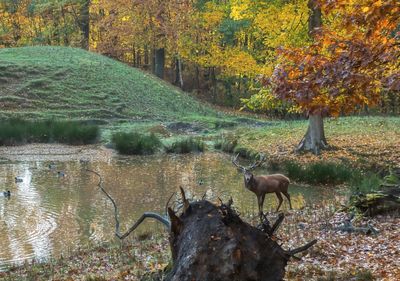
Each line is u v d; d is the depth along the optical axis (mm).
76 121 36188
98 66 47438
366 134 26641
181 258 5426
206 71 61000
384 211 12477
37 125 31297
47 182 20391
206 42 51812
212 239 5352
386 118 32281
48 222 14539
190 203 5754
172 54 54000
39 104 40000
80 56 49312
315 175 19750
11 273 10078
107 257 10641
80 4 57594
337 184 19469
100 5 52938
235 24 48906
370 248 9719
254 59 48844
